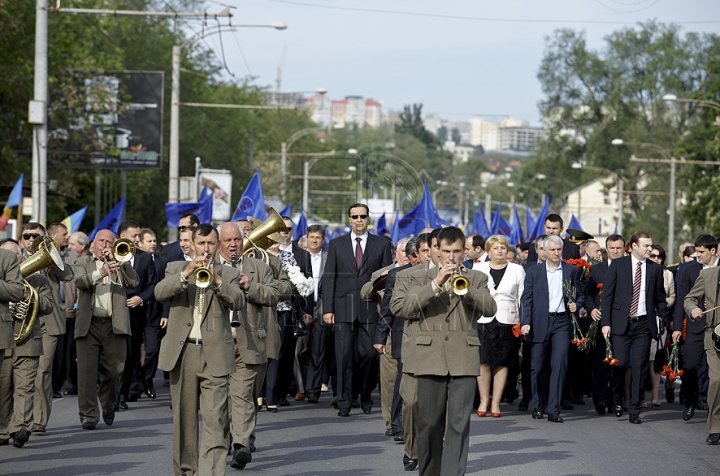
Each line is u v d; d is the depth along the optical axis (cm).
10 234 2475
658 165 7469
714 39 7438
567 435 1313
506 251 1488
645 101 7650
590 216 9775
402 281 931
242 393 1095
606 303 1466
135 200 5469
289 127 6706
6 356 1141
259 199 1856
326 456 1134
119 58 4875
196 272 917
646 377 1461
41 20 2225
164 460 1089
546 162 7950
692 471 1071
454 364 895
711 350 1259
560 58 7794
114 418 1409
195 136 5888
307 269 1609
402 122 14550
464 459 900
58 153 3553
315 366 1627
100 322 1303
